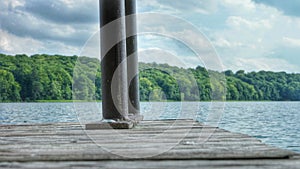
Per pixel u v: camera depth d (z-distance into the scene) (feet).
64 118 38.45
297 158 6.75
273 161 6.49
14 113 52.95
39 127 12.91
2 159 6.72
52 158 6.78
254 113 57.47
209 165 6.18
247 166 6.09
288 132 30.94
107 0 12.32
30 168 6.04
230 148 7.83
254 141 8.95
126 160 6.63
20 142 9.07
